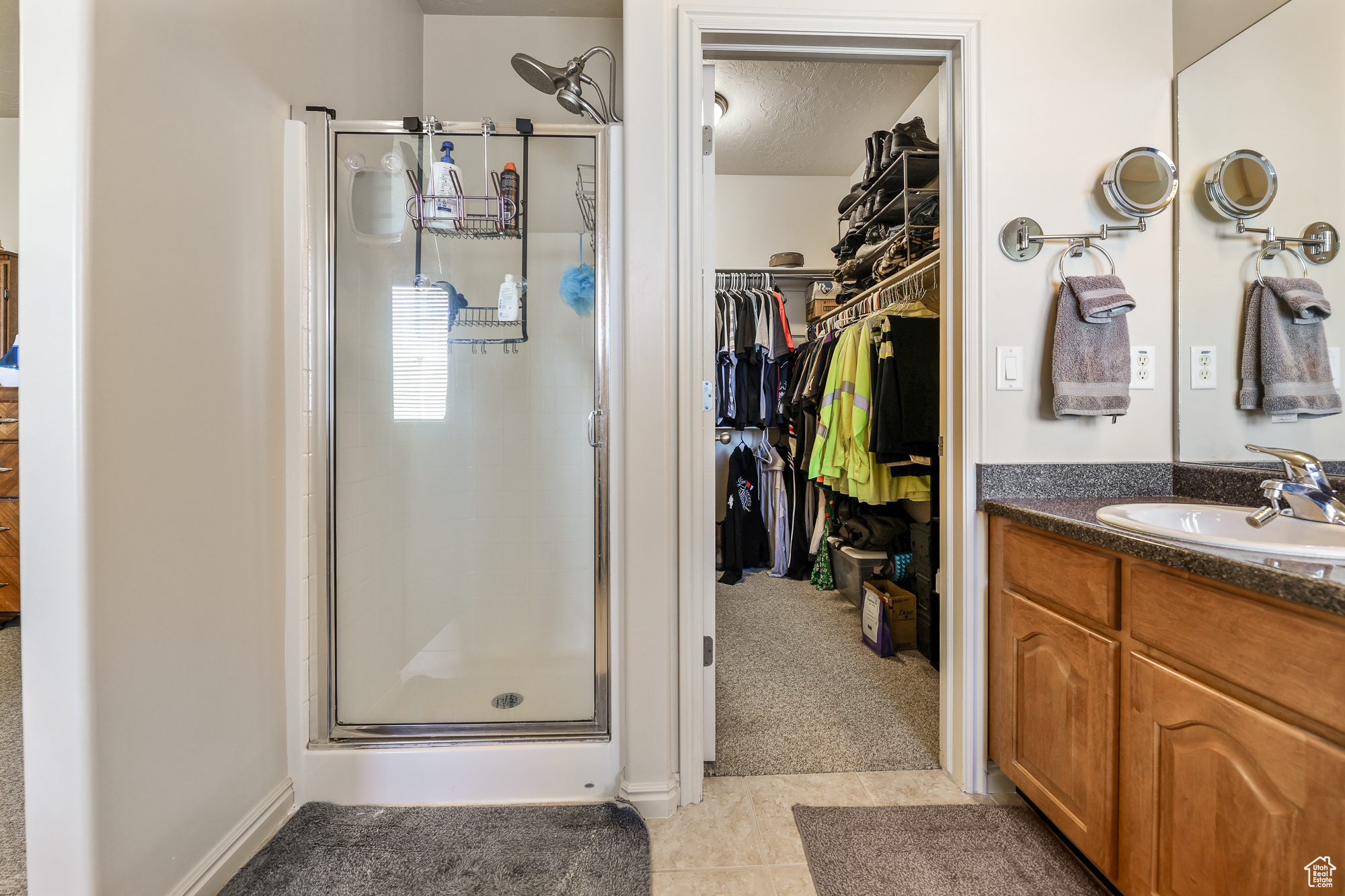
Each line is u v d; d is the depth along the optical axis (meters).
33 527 0.86
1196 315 1.38
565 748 1.40
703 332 1.46
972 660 1.44
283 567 1.35
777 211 3.77
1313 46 1.14
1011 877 1.16
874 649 2.37
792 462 3.33
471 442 1.74
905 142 2.43
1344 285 1.10
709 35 1.41
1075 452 1.44
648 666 1.35
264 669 1.28
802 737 1.71
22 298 0.86
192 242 1.08
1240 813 0.79
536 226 1.62
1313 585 0.68
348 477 1.50
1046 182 1.42
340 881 1.14
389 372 1.67
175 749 1.03
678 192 1.39
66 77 0.86
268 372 1.30
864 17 1.39
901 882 1.15
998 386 1.42
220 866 1.12
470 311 1.72
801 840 1.28
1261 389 1.25
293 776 1.36
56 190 0.86
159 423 1.00
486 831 1.28
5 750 1.54
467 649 1.72
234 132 1.19
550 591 1.72
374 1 1.80
